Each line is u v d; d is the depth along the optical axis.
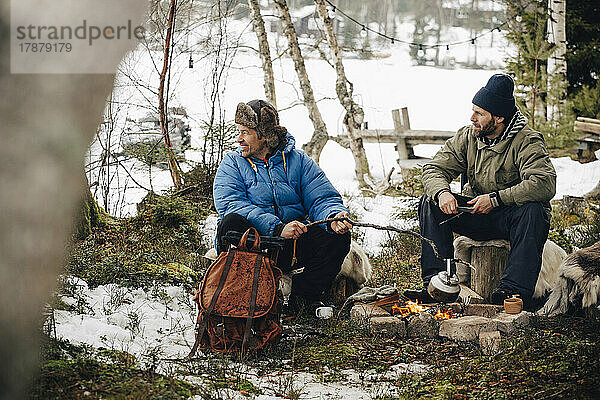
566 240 7.06
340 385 3.80
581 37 15.33
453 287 5.08
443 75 27.91
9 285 1.81
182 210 7.37
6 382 1.98
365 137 14.03
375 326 4.75
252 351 4.18
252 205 5.11
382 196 10.54
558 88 14.16
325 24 13.21
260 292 4.30
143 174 10.66
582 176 12.09
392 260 7.00
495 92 5.37
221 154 8.73
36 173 1.78
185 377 3.57
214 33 10.46
